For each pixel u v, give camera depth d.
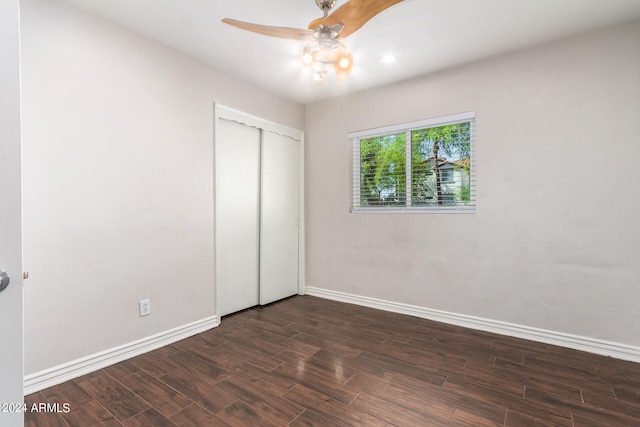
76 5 1.85
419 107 2.91
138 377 1.87
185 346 2.30
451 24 2.06
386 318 2.91
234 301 3.03
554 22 2.05
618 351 2.11
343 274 3.43
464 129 2.74
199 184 2.58
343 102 3.39
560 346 2.29
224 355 2.16
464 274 2.70
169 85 2.36
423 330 2.62
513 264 2.48
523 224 2.43
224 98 2.78
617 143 2.10
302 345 2.32
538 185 2.37
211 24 2.07
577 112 2.22
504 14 1.96
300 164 3.67
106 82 2.00
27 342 1.70
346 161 3.38
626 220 2.08
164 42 2.29
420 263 2.93
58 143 1.80
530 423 1.46
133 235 2.15
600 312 2.17
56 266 1.79
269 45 2.34
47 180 1.76
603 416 1.51
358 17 1.58
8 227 0.65
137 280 2.17
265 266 3.29
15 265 0.66
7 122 0.64
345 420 1.49
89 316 1.93
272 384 1.79
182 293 2.45
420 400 1.64
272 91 3.26
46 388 1.74
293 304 3.34
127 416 1.51
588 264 2.20
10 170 0.65
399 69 2.74
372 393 1.71
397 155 3.12
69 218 1.84
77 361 1.88
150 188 2.24
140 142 2.18
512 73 2.45
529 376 1.88
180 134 2.43
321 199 3.59
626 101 2.07
